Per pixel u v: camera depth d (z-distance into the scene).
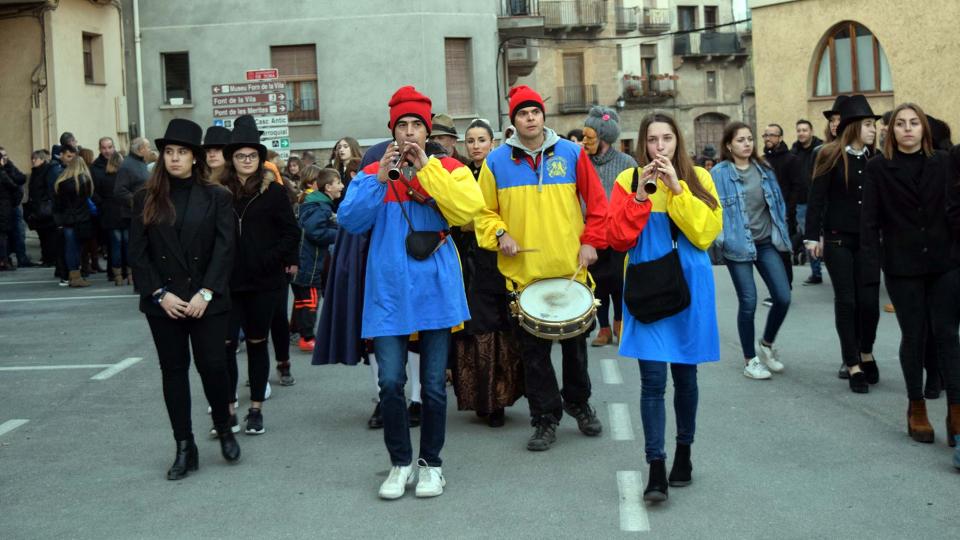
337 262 7.61
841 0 27.39
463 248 7.88
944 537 5.37
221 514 6.07
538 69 55.97
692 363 6.00
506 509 5.99
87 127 25.88
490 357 7.84
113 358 11.30
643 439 7.49
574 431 7.80
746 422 7.90
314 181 12.37
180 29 30.89
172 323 6.76
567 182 7.30
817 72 28.56
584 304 6.97
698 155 60.97
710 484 6.36
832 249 8.92
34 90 24.39
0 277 19.81
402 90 6.34
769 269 9.56
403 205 6.29
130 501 6.36
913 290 7.17
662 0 59.25
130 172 17.45
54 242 21.53
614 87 57.78
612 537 5.46
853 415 8.05
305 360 11.04
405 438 6.32
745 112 62.25
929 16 25.34
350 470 6.92
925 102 25.66
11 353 11.71
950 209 6.72
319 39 30.95
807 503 5.96
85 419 8.58
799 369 9.88
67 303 15.85
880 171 7.22
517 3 35.69
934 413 8.07
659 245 5.99
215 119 20.62
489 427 7.99
